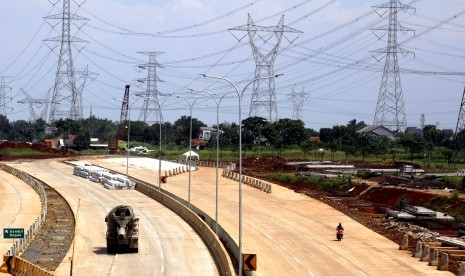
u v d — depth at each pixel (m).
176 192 106.56
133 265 55.38
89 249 62.03
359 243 65.75
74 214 84.06
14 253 55.12
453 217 78.69
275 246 63.66
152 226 76.06
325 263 56.41
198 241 66.69
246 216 82.94
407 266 55.09
